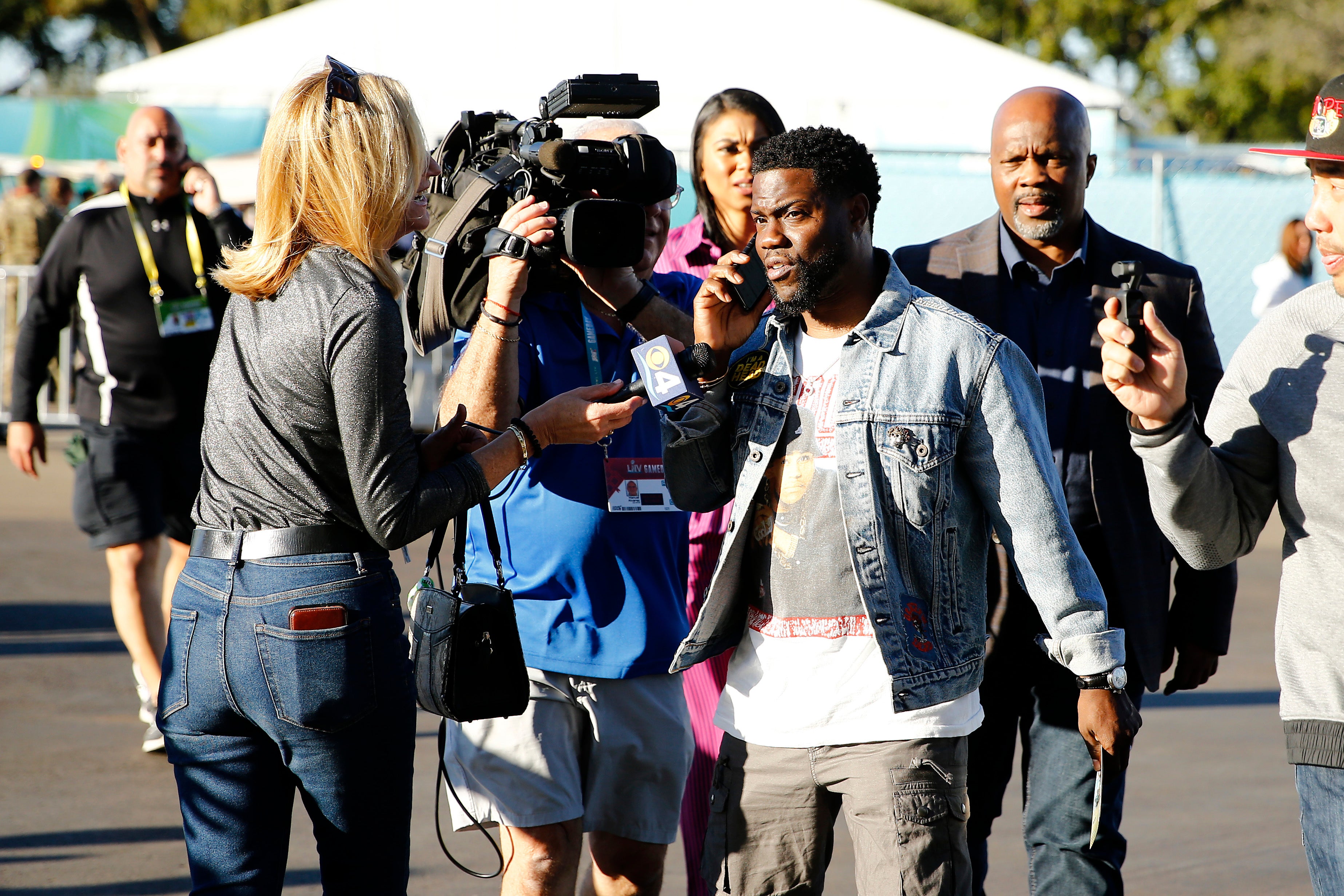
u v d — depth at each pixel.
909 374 4.84
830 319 5.04
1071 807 6.16
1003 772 6.45
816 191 4.79
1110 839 6.21
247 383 4.68
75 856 7.77
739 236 7.75
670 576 6.07
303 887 7.50
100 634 13.11
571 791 5.82
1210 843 8.45
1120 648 4.77
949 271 6.65
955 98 29.52
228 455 4.72
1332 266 4.48
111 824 8.30
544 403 5.62
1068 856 6.20
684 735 6.08
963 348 4.84
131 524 9.83
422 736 10.24
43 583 15.27
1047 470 4.81
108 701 10.97
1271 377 4.65
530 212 5.56
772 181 4.81
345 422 4.54
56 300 10.02
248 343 4.72
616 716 5.89
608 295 5.93
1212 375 6.44
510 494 5.87
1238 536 4.84
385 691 4.71
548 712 5.84
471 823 5.93
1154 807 9.12
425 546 16.41
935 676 4.77
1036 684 6.25
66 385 25.70
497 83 29.25
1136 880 7.86
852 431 4.82
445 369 21.52
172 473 10.06
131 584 9.82
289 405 4.61
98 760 9.50
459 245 5.82
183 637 4.75
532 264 5.71
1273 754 10.30
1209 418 4.93
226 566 4.68
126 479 9.83
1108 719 4.75
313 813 4.76
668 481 5.28
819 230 4.80
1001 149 6.42
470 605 5.12
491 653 5.12
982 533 4.98
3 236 25.50
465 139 6.47
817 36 29.31
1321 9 54.62
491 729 5.78
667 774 6.00
